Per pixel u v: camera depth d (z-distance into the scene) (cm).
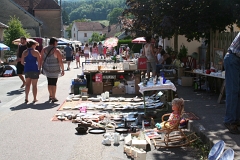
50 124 777
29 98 1127
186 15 1120
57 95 1175
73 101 1053
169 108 888
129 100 1033
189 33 1226
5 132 714
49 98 1089
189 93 1089
